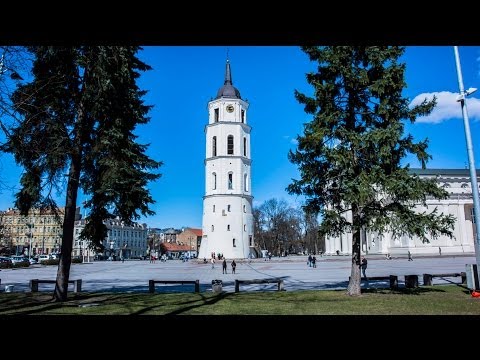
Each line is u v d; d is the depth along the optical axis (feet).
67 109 48.55
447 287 58.54
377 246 246.68
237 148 242.37
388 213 50.16
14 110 34.76
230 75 261.44
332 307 40.40
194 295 54.03
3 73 33.04
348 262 169.37
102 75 45.73
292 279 88.07
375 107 51.16
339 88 52.11
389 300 44.98
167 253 490.08
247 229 237.86
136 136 58.08
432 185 48.21
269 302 44.88
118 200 54.08
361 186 46.06
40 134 40.65
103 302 47.14
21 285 81.35
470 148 51.42
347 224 50.42
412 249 228.22
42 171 45.70
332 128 50.62
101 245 58.80
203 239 240.12
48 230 364.79
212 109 249.96
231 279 94.02
